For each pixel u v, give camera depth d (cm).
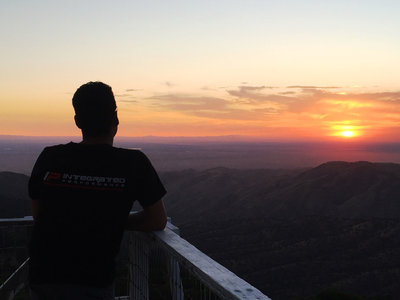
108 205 211
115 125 232
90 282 205
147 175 221
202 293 178
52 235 209
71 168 217
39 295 210
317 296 5275
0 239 377
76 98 222
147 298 279
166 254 265
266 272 11394
